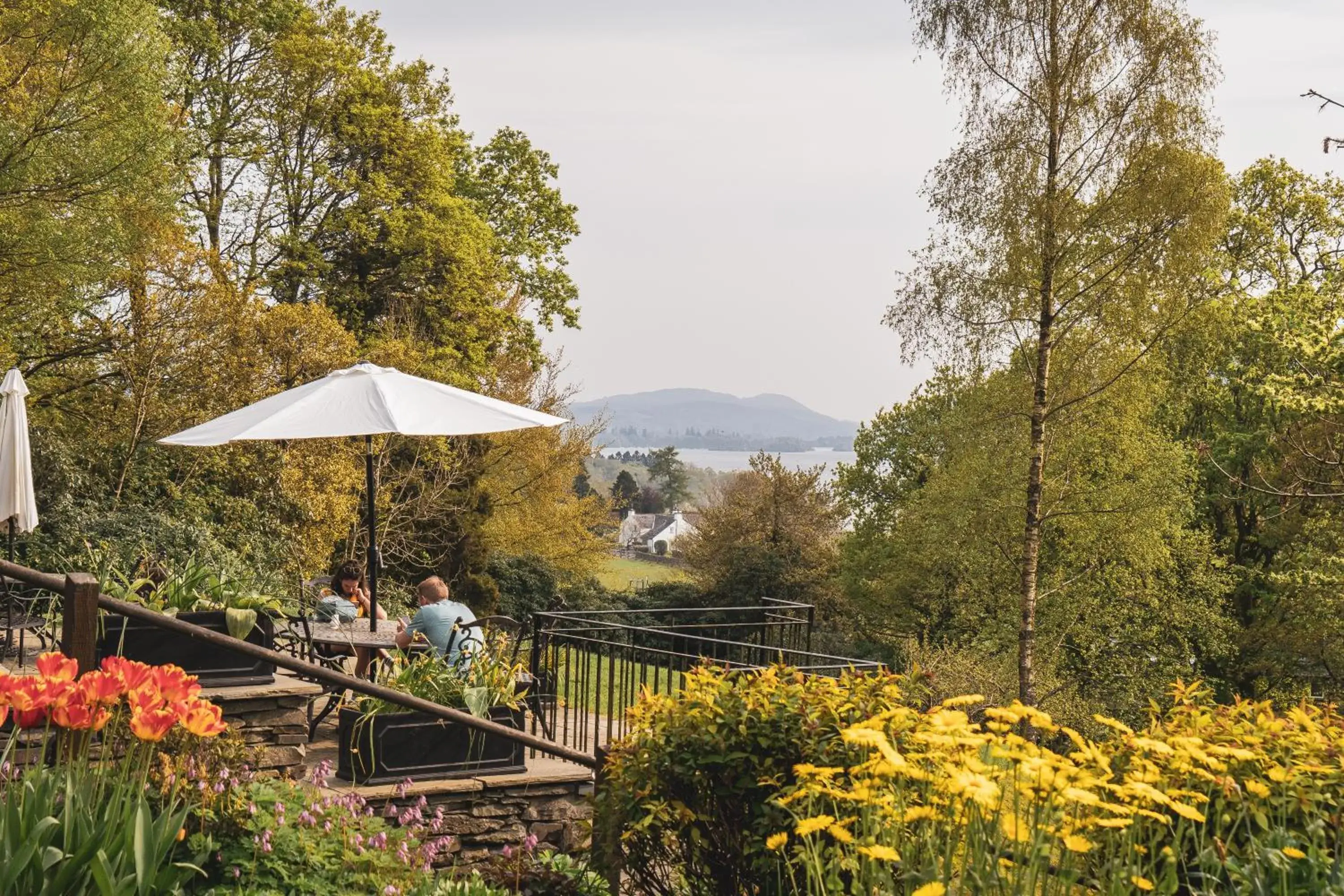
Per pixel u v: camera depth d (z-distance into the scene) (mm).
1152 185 18297
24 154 11641
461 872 5574
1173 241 18531
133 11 12273
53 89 11922
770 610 10984
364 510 22047
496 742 5988
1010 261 19156
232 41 23094
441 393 7629
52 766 3898
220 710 3258
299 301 23984
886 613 31312
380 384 7438
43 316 15352
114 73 12180
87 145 11930
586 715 8016
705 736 3549
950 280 19688
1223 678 26453
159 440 7145
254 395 17484
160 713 3055
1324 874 2336
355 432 6895
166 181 13672
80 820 3068
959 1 19109
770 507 34000
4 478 8828
